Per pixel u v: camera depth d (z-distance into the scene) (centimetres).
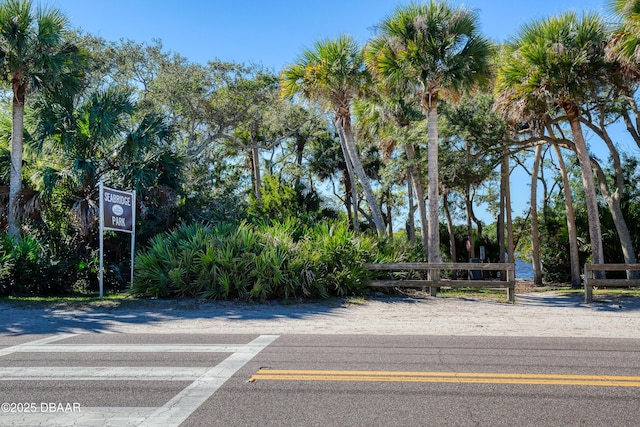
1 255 1473
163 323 1015
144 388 534
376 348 741
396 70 1730
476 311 1211
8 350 727
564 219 2836
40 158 1930
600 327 964
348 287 1412
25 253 1512
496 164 2120
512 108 1809
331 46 1984
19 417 449
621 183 2189
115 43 2952
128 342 793
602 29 1742
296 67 2031
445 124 2030
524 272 5284
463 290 1803
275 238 1438
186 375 585
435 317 1107
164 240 1484
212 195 2203
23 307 1196
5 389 531
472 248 3378
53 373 593
